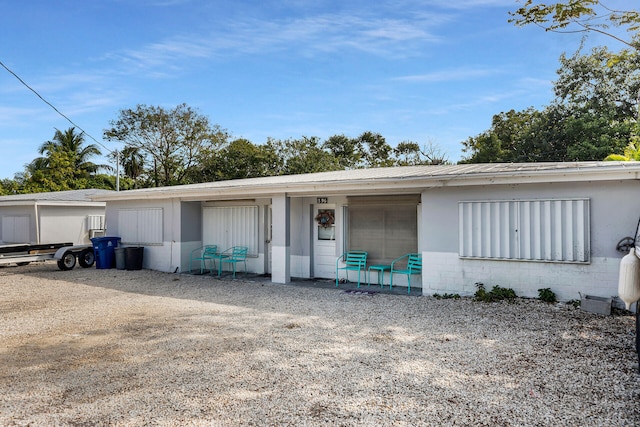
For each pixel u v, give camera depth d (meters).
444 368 4.65
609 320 6.46
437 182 8.31
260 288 10.15
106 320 7.15
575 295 7.48
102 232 19.55
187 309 7.94
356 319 6.98
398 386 4.18
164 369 4.75
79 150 33.88
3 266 15.34
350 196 10.65
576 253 7.42
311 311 7.64
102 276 12.39
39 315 7.57
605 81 25.50
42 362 5.05
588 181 7.32
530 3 7.70
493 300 7.88
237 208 12.91
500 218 8.11
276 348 5.48
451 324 6.51
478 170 8.66
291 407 3.74
